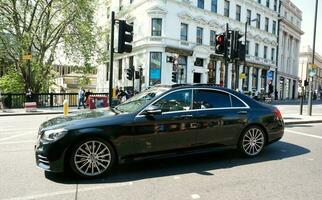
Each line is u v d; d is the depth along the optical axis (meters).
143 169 6.09
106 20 45.75
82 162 5.43
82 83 31.98
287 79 60.72
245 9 44.50
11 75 29.98
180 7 35.53
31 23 27.64
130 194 4.77
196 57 37.03
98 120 5.59
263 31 48.81
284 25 55.81
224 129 6.70
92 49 29.95
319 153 7.65
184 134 6.22
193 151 6.37
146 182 5.33
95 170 5.55
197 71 37.38
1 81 30.08
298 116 16.67
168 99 6.25
